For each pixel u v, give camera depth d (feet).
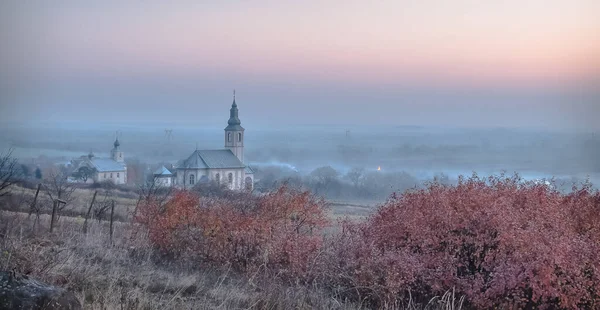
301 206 79.71
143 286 51.39
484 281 54.90
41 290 34.09
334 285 59.77
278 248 66.49
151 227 78.84
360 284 57.21
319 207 81.66
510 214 57.31
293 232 71.36
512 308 50.57
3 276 34.24
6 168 94.07
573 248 50.08
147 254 73.05
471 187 64.18
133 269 59.72
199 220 75.00
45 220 96.63
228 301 50.44
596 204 62.54
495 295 51.11
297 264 63.46
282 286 59.26
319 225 80.33
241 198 86.38
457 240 57.82
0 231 65.10
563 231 55.72
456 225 58.13
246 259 69.26
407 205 65.00
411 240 61.00
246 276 63.87
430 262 56.75
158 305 44.96
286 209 78.89
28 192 150.30
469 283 54.54
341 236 68.54
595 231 58.95
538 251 50.31
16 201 119.34
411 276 55.11
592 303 48.52
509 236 53.36
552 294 48.21
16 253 49.73
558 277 49.06
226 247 70.79
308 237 69.05
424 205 63.31
